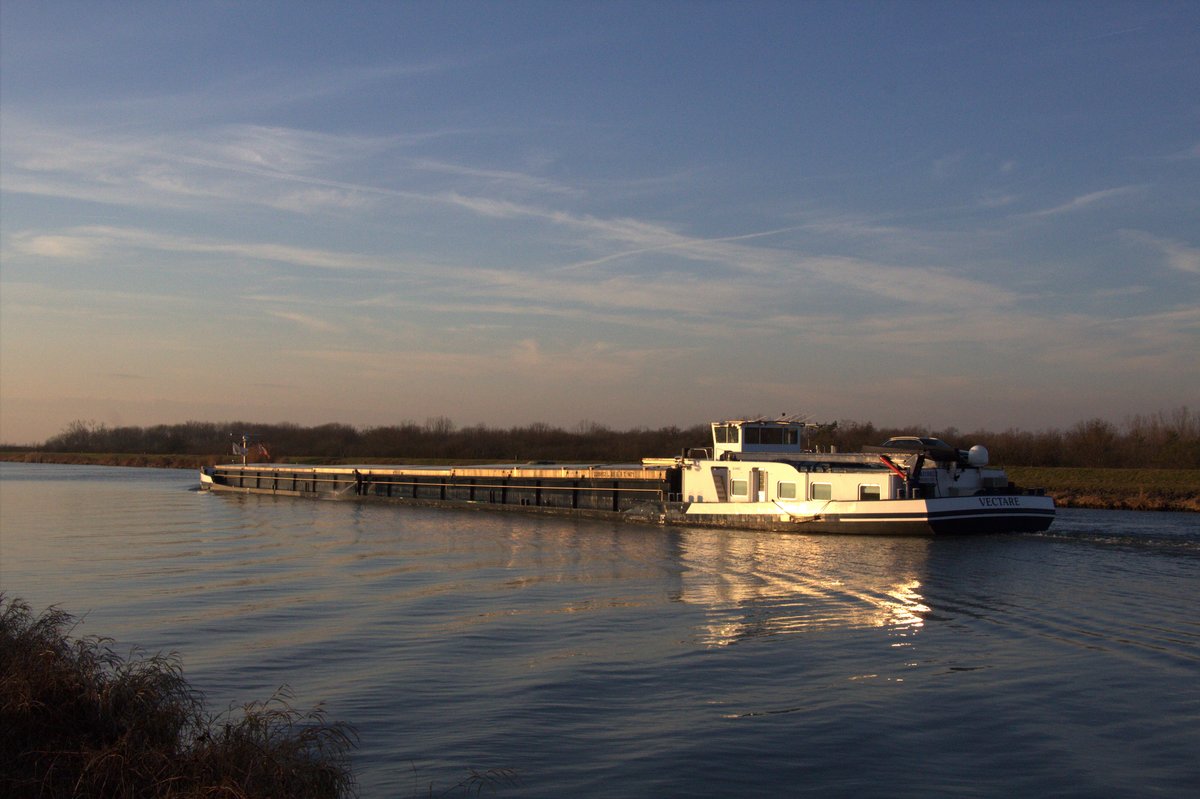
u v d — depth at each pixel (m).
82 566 33.84
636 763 13.02
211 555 36.91
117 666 14.18
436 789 12.05
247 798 9.97
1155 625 21.97
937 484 41.44
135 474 126.94
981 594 25.92
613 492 51.94
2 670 13.18
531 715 15.16
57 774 10.84
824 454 45.69
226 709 15.59
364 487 71.38
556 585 28.58
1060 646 19.97
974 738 14.14
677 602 25.39
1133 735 14.31
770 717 15.08
